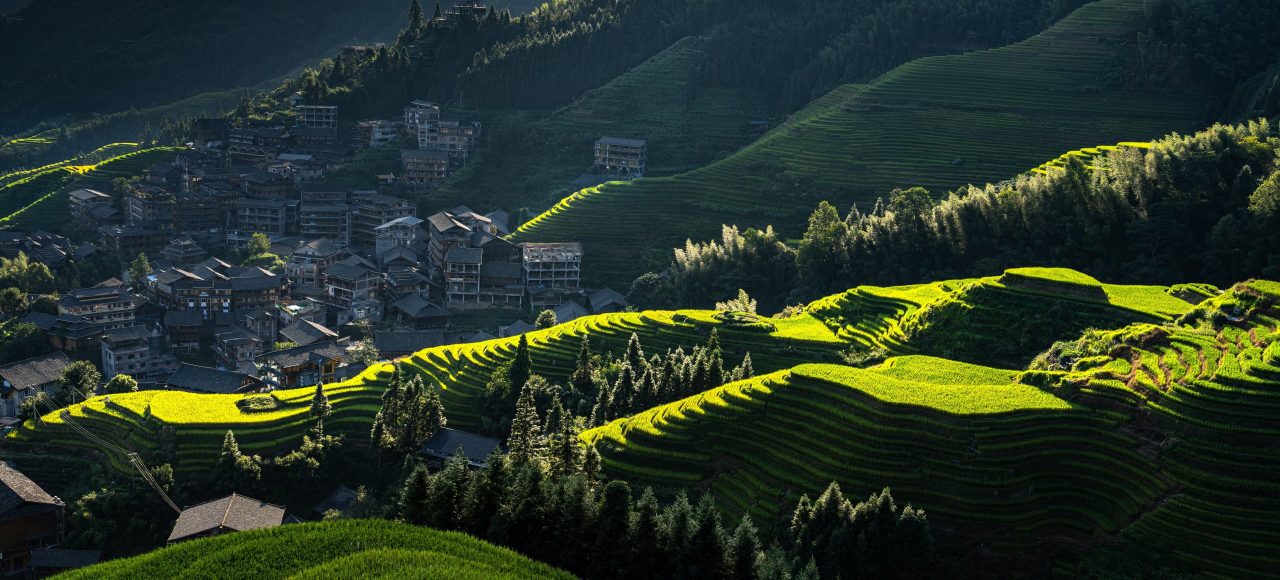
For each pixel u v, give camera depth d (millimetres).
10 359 181750
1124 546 89750
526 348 145875
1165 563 87500
